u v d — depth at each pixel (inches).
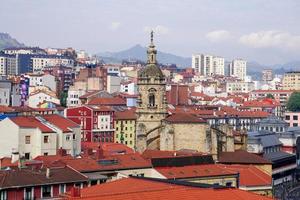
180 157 7293.3
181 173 6993.1
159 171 6929.1
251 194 4072.3
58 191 5551.2
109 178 6422.2
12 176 5344.5
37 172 5664.4
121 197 3683.6
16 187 5206.7
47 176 5575.8
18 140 7834.6
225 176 7180.1
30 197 5324.8
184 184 4379.9
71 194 4082.2
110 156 6968.5
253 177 7372.1
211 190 3991.1
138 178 4795.8
